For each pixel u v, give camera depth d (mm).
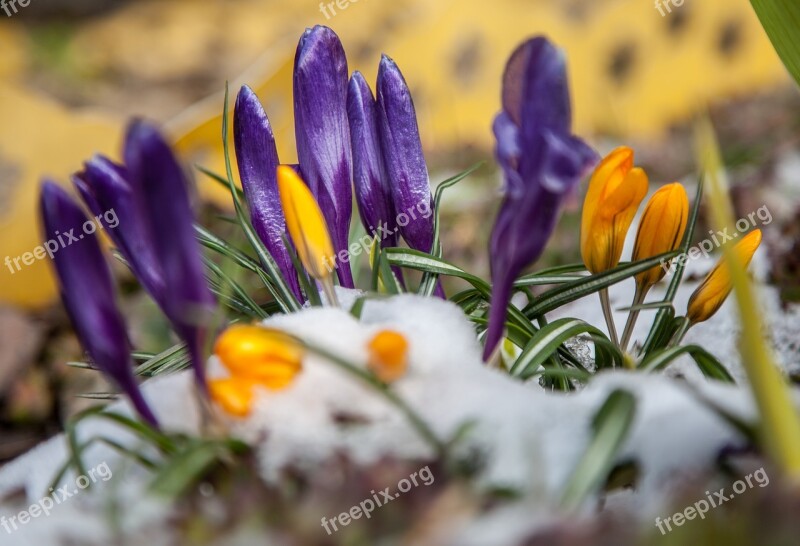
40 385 699
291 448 372
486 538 348
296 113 438
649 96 1020
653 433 368
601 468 355
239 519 359
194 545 357
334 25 1353
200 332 375
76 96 1466
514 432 369
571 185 369
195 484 374
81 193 408
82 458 399
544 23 1039
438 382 382
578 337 475
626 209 427
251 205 449
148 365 453
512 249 386
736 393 375
